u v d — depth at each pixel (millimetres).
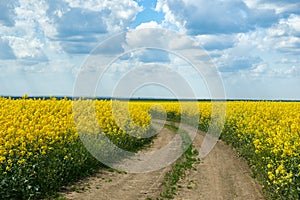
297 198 9352
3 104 18438
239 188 12234
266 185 11477
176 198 11102
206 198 11117
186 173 14508
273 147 12672
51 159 11656
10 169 10141
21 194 10148
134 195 11250
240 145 18656
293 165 10859
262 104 31578
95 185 12359
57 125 14898
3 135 12016
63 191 11406
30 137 11844
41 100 20781
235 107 29609
